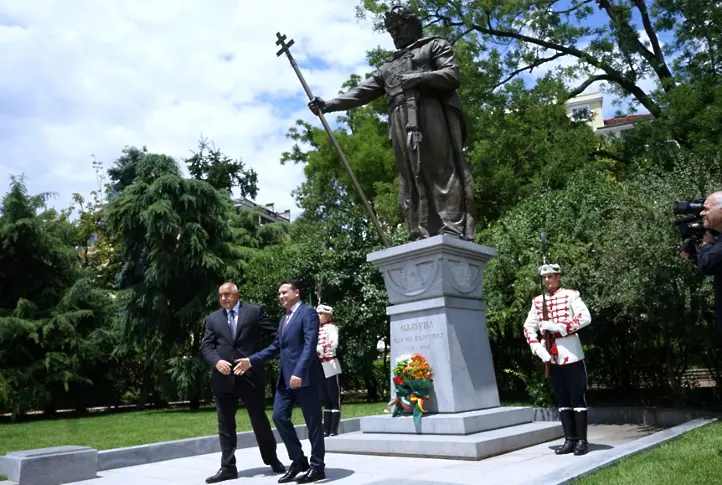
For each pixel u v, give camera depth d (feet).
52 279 82.07
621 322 41.57
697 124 58.49
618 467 18.78
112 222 81.00
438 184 29.86
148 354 79.05
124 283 95.66
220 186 120.26
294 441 21.04
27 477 21.74
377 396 72.90
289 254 73.77
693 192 32.94
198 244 74.59
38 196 81.20
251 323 22.98
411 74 29.48
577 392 23.73
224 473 21.84
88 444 37.01
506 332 49.37
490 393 28.19
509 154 71.15
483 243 51.37
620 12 76.54
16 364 75.82
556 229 44.27
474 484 18.01
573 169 65.62
